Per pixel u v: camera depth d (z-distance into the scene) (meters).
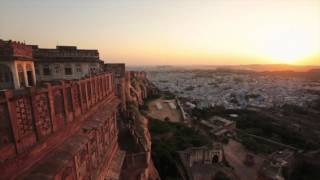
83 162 15.76
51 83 12.33
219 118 103.06
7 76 20.39
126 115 38.78
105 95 26.89
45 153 11.12
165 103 104.50
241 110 124.12
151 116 78.00
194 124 92.75
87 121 18.02
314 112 122.62
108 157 23.66
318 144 77.25
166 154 49.16
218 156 61.56
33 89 10.25
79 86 16.70
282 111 125.94
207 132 85.31
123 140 32.72
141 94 96.31
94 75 21.94
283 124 98.50
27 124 9.89
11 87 20.47
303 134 87.88
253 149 72.81
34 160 10.13
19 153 9.16
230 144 78.00
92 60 35.81
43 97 11.27
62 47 36.59
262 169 32.91
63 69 33.59
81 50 35.22
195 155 58.28
